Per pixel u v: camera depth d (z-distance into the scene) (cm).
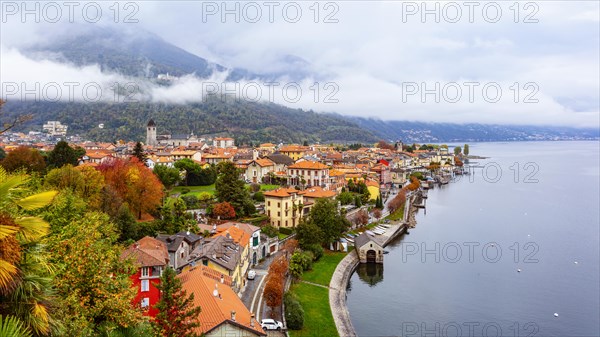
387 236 15450
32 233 2019
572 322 9244
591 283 11556
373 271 12225
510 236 16412
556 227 17888
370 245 12744
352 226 15888
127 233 9331
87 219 5069
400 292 10656
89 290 3950
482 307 9881
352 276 11812
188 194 15738
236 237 9475
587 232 17062
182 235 8994
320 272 11056
